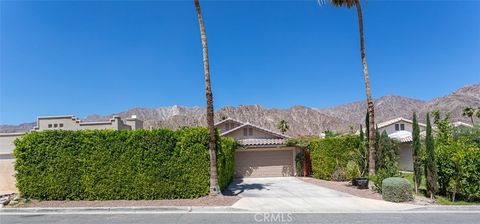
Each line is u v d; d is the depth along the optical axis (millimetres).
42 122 30656
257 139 31141
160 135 15250
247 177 29078
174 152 15203
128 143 15141
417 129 16078
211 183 15234
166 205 13680
